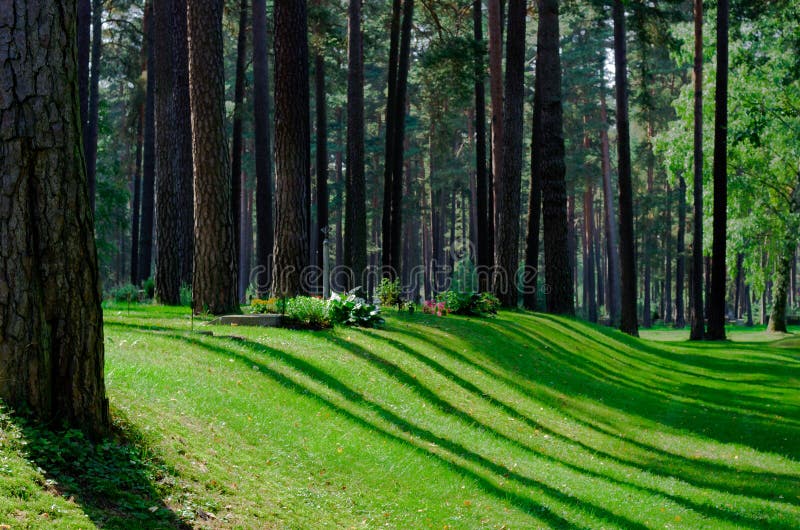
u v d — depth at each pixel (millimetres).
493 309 24141
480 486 8883
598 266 74125
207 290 15781
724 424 15438
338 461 8414
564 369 18719
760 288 38438
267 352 11484
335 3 33812
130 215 60062
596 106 51594
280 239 18375
